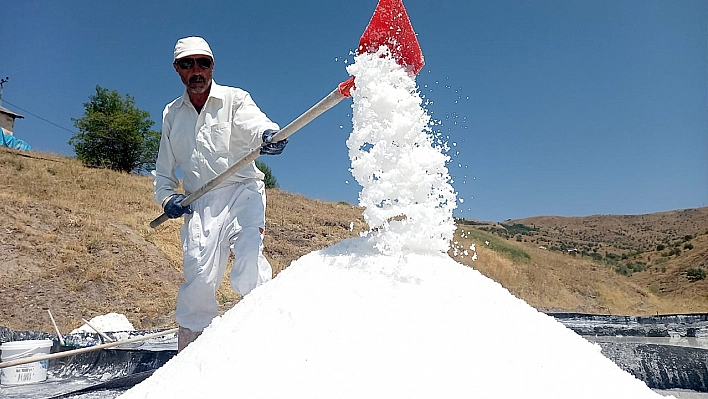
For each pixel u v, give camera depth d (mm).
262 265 3369
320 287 1753
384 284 1729
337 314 1607
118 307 10555
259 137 3295
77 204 16375
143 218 16953
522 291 22875
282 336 1582
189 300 3418
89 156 28359
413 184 2006
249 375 1470
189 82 3348
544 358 1541
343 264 1887
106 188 19625
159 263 13562
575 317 8742
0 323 9125
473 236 28672
